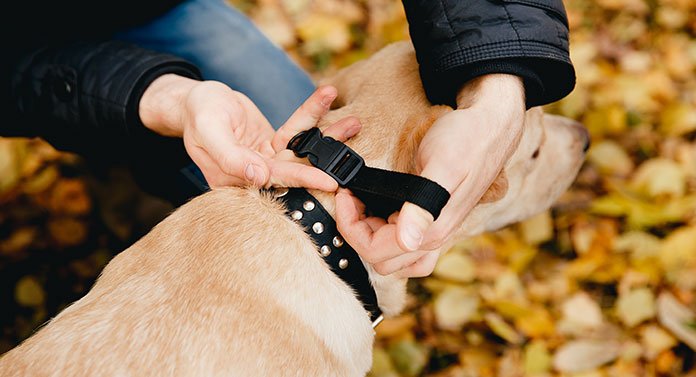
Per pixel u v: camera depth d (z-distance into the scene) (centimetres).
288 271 125
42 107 175
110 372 117
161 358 118
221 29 201
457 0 133
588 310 224
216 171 142
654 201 247
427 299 232
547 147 181
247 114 147
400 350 220
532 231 242
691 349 213
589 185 253
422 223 109
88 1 188
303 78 200
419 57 139
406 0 141
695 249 230
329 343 125
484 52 129
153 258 131
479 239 241
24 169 265
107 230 256
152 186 204
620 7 311
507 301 226
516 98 130
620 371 210
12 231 255
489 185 129
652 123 269
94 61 169
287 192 131
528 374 211
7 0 178
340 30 305
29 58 176
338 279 129
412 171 131
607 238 239
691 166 258
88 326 123
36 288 242
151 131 168
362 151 133
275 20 312
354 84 151
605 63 290
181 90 157
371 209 124
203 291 123
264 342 120
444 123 124
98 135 174
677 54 295
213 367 117
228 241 127
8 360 123
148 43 202
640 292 224
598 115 270
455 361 218
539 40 131
